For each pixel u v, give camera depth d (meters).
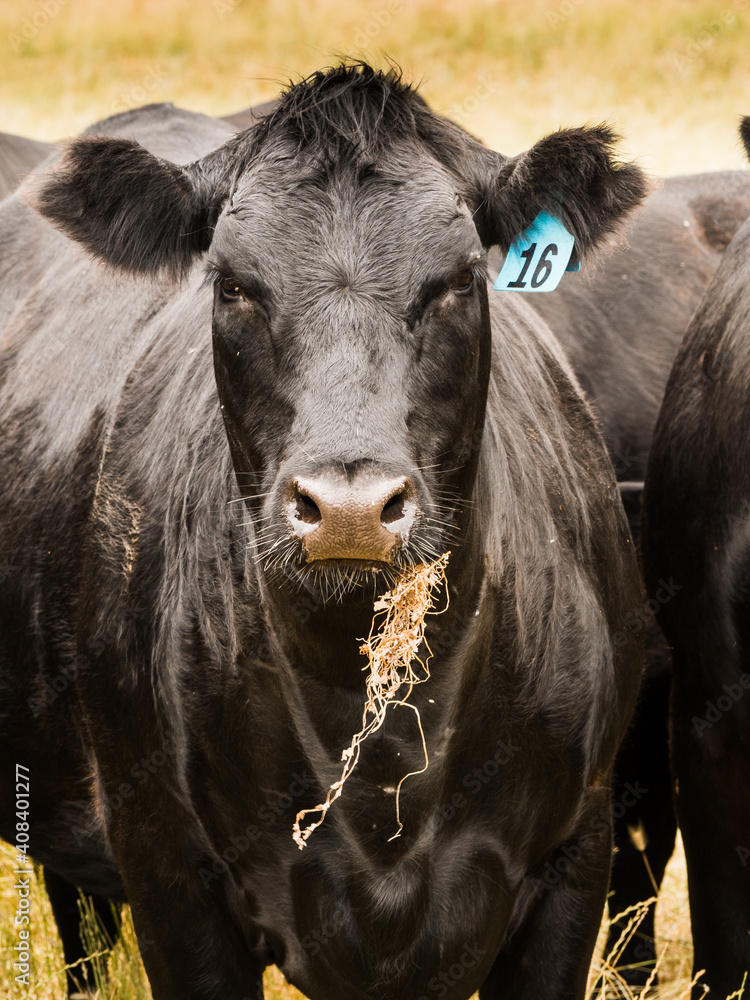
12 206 10.40
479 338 6.00
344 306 5.58
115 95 34.88
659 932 10.30
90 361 8.40
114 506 7.41
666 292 11.41
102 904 9.52
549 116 28.73
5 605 8.39
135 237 6.53
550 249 6.46
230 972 6.94
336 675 5.95
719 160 23.64
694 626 8.37
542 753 6.69
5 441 8.80
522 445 6.98
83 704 7.50
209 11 40.78
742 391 8.13
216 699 6.51
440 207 5.80
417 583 5.50
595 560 7.32
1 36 40.06
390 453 5.29
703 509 8.34
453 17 37.69
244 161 6.12
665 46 33.88
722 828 8.37
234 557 6.37
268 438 5.72
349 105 6.01
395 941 6.46
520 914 7.07
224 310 5.89
